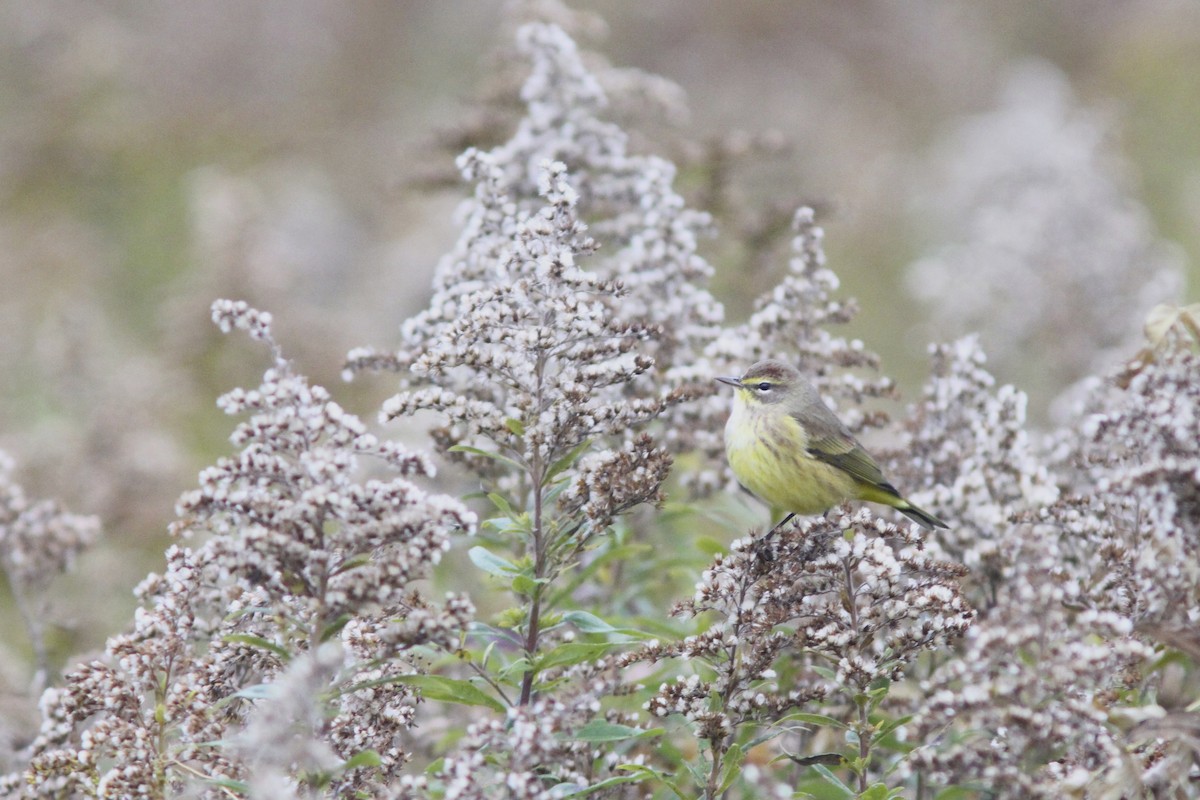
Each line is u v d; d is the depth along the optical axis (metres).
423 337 10.02
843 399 12.00
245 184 25.16
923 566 8.31
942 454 11.03
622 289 8.63
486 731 7.25
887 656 8.20
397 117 35.69
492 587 10.05
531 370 8.45
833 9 39.97
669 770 10.15
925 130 36.88
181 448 18.78
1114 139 25.67
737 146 15.13
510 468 10.61
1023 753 7.03
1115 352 18.31
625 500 8.23
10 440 17.53
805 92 37.00
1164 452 8.00
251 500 7.36
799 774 9.96
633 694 10.40
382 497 7.30
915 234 30.53
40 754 8.22
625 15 39.03
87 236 28.45
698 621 10.02
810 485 11.36
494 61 15.73
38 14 33.78
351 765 7.06
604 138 12.90
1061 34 41.06
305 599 7.49
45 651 12.45
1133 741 7.10
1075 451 11.14
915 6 40.41
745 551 8.29
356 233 30.53
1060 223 21.12
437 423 10.51
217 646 8.19
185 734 7.88
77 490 16.20
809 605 8.41
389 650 7.34
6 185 30.61
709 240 15.24
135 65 35.34
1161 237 30.31
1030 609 7.01
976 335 11.66
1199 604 8.05
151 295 26.38
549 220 8.68
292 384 7.52
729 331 11.87
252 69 37.06
